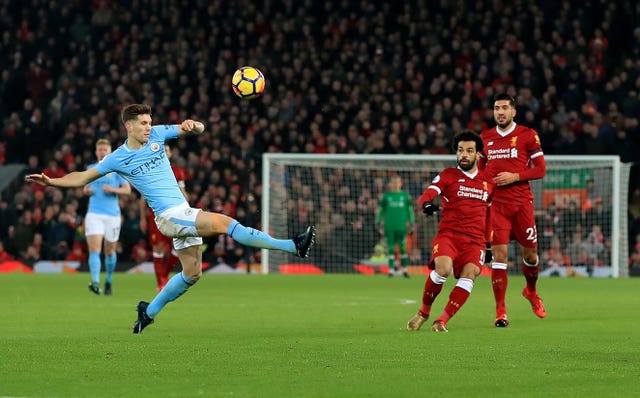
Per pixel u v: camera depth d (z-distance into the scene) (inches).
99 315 1079.6
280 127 2637.8
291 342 796.6
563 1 2861.7
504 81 2699.3
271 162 2474.2
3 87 2856.8
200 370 627.8
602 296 1494.8
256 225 2412.6
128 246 2409.0
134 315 1080.2
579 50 2738.7
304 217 2492.6
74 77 2785.4
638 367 650.2
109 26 2945.4
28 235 2395.4
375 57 2817.4
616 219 2285.9
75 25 2942.9
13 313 1106.1
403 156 2354.8
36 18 2992.1
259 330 910.4
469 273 912.3
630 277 2278.5
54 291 1553.9
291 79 2770.7
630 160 2516.0
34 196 2514.8
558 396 530.6
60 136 2706.7
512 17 2876.5
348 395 530.0
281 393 536.1
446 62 2736.2
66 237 2388.0
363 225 2485.2
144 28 2928.2
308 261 2461.9
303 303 1307.8
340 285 1808.6
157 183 840.9
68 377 597.9
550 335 869.8
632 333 892.6
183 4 2970.0
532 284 1079.6
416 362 670.5
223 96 2736.2
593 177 2409.0
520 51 2775.6
